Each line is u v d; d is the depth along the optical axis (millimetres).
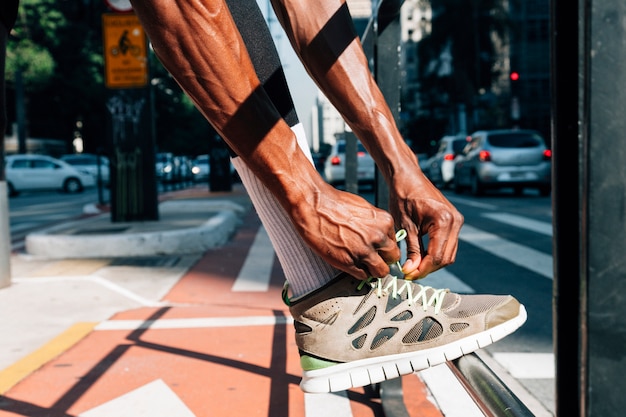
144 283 4871
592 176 650
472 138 17203
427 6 50469
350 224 1042
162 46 940
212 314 3828
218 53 942
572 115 673
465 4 48219
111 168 8156
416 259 1166
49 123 47688
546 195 15789
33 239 6281
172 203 11773
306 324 1295
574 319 685
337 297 1272
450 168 20391
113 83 8141
